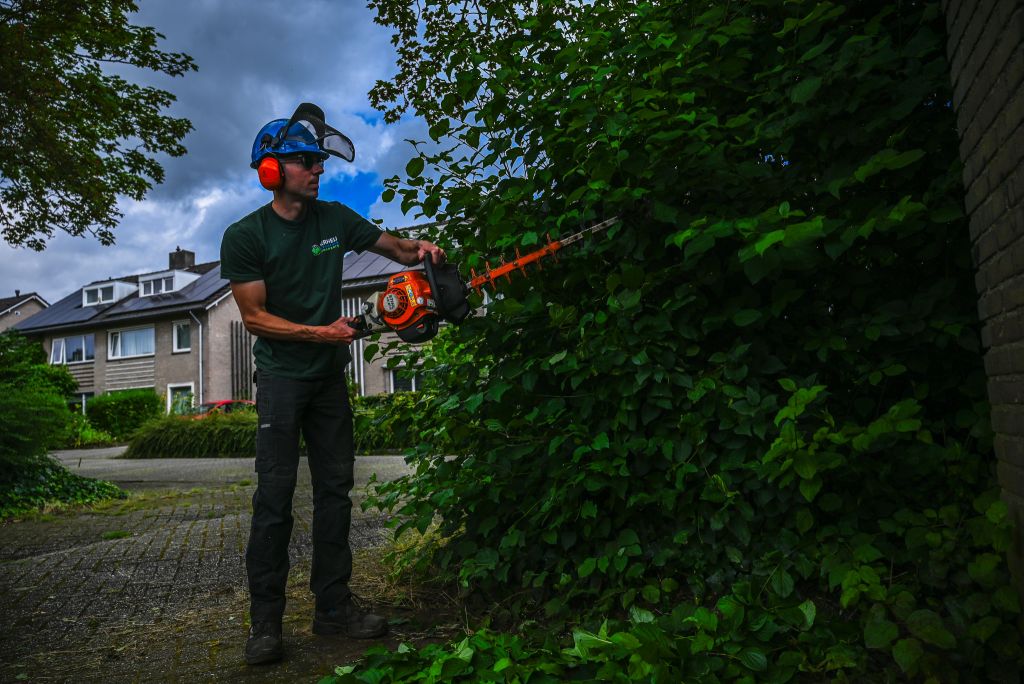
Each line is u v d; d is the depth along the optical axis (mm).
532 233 2725
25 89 9188
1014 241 1784
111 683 2461
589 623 2389
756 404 2348
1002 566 2062
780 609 2148
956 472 2273
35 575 4312
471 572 2818
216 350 29641
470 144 2912
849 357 2436
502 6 3133
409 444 3652
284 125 2754
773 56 2629
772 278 2482
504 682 2035
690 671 1972
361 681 2082
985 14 1885
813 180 2521
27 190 10648
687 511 2537
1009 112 1748
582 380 2760
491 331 2879
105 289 34469
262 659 2541
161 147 10898
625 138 2516
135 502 8023
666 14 2723
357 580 3592
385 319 2799
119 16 9281
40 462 8188
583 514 2588
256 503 2684
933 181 2355
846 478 2375
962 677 1892
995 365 2043
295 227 2846
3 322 44688
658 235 2682
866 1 2639
